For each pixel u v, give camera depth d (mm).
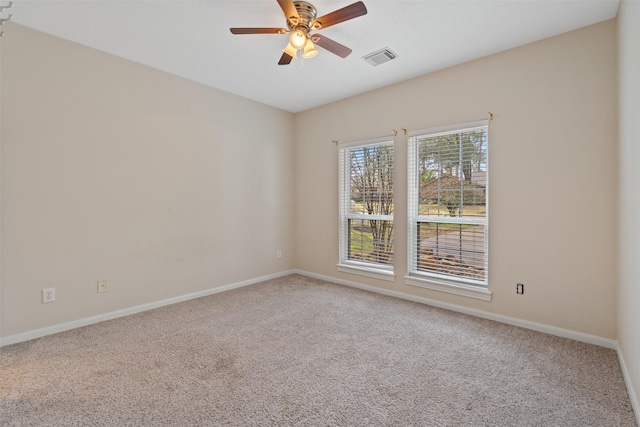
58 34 2555
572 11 2232
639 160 1592
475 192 3084
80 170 2732
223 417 1613
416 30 2488
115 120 2934
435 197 3381
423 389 1862
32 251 2500
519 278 2789
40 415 1610
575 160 2492
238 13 2281
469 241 3139
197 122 3574
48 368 2066
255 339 2533
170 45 2738
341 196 4230
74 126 2691
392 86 3617
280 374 2021
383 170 3832
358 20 2350
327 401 1750
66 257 2674
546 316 2658
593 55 2396
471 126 3023
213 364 2139
